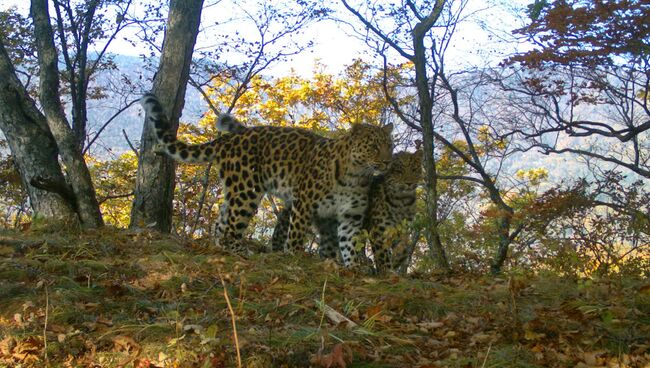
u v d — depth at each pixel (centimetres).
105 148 2283
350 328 598
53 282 674
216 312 629
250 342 556
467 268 1170
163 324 580
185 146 1013
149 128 1084
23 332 573
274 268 802
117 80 2044
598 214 1258
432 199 1162
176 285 691
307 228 952
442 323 628
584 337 599
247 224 990
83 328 589
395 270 962
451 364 539
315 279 762
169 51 1093
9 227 1024
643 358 551
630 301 683
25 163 1005
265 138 990
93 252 798
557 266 879
